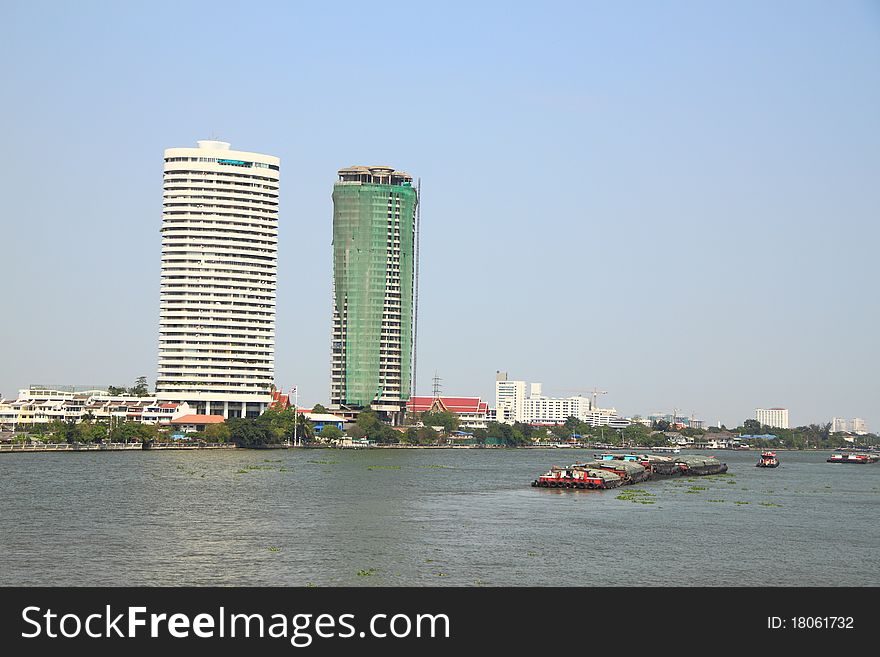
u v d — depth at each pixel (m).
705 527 166.00
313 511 178.12
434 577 120.75
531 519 172.00
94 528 152.38
